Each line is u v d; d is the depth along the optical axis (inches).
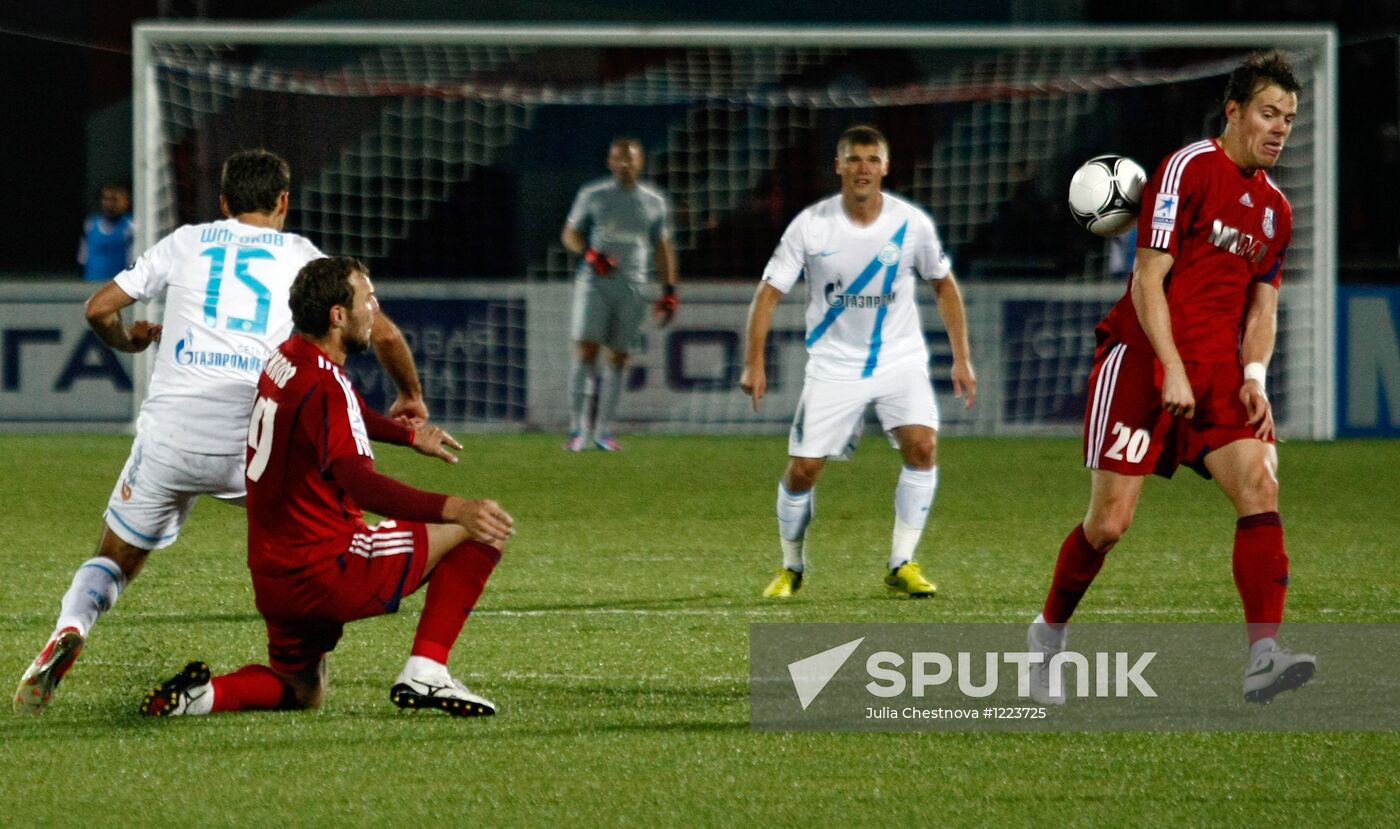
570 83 2615.7
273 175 736.3
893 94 2416.3
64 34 2613.2
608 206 1781.5
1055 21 2578.7
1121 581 1018.1
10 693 690.8
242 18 2669.8
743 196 2539.4
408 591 635.5
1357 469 1660.9
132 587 968.3
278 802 535.2
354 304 623.2
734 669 751.1
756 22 2637.8
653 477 1581.0
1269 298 689.0
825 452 962.7
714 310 1996.8
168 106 2222.0
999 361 1985.7
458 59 2613.2
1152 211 660.7
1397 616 898.7
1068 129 2461.9
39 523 1247.5
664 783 558.6
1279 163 1975.9
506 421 2007.9
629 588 990.4
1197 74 2244.1
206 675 641.0
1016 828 513.3
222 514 1296.8
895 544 982.4
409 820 517.7
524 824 514.3
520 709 665.0
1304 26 2539.4
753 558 1116.5
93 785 552.4
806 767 580.1
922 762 586.9
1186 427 679.1
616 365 1814.7
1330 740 620.4
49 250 2605.8
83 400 1939.0
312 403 606.5
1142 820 521.7
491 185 2479.1
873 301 979.3
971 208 2343.8
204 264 714.2
